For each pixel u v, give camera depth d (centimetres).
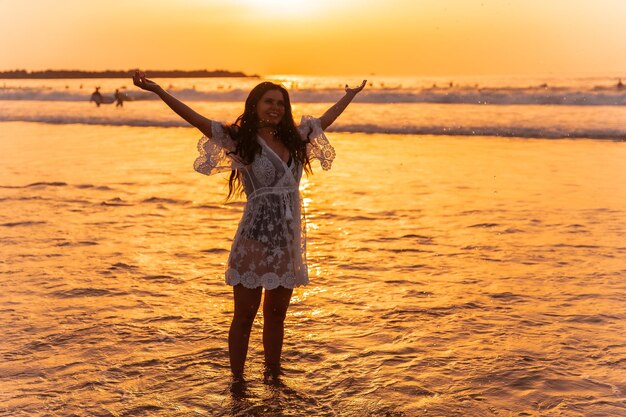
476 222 756
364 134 2044
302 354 373
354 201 905
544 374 340
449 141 1792
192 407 307
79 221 762
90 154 1492
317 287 506
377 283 517
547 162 1312
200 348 381
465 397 315
